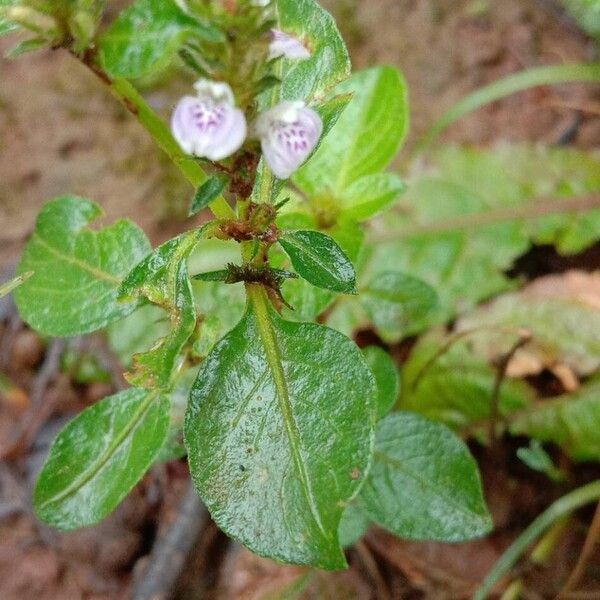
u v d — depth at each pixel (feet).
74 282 0.28
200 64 0.20
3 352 0.49
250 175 0.22
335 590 0.40
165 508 0.43
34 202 0.53
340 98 0.25
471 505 0.31
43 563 0.42
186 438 0.23
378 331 0.45
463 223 0.49
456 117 0.52
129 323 0.45
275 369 0.23
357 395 0.23
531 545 0.41
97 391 0.47
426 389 0.44
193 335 0.27
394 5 0.59
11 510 0.44
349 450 0.22
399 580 0.40
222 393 0.23
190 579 0.41
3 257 0.51
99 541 0.42
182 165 0.24
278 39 0.21
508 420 0.43
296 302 0.29
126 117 0.56
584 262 0.49
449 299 0.47
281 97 0.25
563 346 0.44
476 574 0.40
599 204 0.49
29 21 0.20
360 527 0.33
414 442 0.32
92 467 0.27
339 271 0.22
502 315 0.46
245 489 0.22
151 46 0.19
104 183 0.53
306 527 0.22
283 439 0.23
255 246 0.23
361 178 0.32
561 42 0.58
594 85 0.55
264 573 0.40
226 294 0.32
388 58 0.58
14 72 0.58
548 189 0.50
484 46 0.57
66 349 0.48
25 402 0.47
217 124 0.20
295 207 0.32
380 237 0.49
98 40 0.19
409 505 0.31
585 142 0.53
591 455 0.41
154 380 0.23
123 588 0.41
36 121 0.56
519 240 0.48
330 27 0.25
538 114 0.54
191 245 0.22
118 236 0.28
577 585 0.39
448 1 0.59
